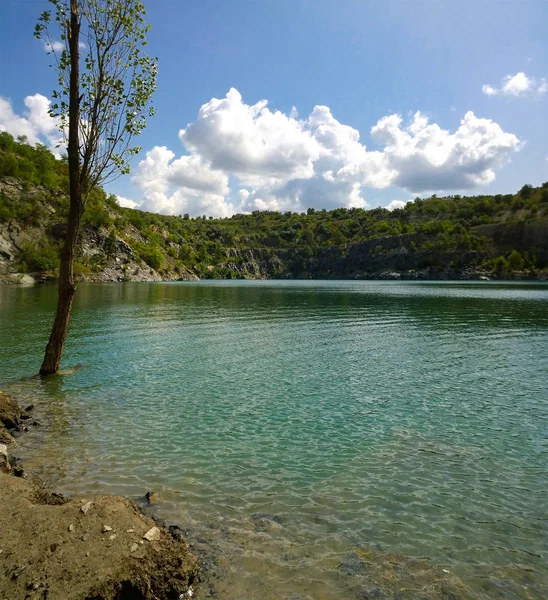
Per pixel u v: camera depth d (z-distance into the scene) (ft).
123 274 398.83
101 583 16.81
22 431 37.73
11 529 19.80
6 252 318.65
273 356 70.95
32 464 31.07
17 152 404.98
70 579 16.87
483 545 22.77
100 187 59.77
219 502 26.50
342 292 271.90
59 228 365.81
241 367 63.21
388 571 20.49
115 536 19.81
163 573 18.60
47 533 19.61
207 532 23.18
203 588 18.94
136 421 40.86
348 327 104.94
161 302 171.63
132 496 26.84
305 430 38.99
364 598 18.65
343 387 52.95
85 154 56.03
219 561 20.79
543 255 636.48
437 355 72.18
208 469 31.07
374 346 80.12
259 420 41.47
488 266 634.43
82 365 63.26
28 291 213.46
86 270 353.10
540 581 20.13
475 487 28.99
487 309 151.94
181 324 107.24
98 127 56.54
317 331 98.17
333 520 24.81
